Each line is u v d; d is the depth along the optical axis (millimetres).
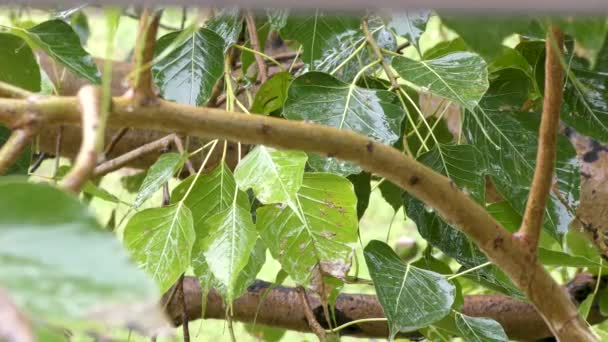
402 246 2006
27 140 899
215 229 1242
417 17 1338
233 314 1707
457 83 1295
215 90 1495
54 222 579
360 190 1463
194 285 1723
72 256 555
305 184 1267
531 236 1143
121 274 545
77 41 1338
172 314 1706
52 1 971
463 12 774
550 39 1006
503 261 1136
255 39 1473
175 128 958
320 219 1275
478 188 1349
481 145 1408
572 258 1395
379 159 1039
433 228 1371
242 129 978
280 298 1684
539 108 1548
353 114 1289
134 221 1248
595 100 1396
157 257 1237
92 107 823
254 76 1562
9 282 537
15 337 472
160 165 1312
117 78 1822
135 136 1775
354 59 1457
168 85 1348
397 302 1266
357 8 782
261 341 1847
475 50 991
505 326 1764
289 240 1276
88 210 586
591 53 942
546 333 1764
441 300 1271
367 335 1691
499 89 1423
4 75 1394
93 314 532
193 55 1356
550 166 1129
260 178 1222
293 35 1403
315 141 1007
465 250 1370
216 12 1427
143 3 866
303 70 1539
